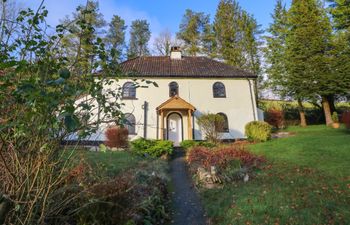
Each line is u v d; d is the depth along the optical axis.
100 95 2.35
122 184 4.12
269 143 13.55
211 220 5.37
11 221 2.27
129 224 3.79
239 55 29.02
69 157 2.62
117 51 2.51
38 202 2.45
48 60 2.00
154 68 19.86
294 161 9.07
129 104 17.89
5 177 2.28
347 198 5.38
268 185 6.80
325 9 22.06
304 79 20.77
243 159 9.28
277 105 28.91
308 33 20.97
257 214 5.04
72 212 3.16
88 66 2.39
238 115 18.72
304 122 24.03
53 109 1.66
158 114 18.06
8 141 2.08
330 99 23.44
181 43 35.00
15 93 1.50
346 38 20.05
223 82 19.34
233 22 30.27
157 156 12.77
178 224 5.34
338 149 9.94
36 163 2.26
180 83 18.92
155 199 5.83
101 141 15.05
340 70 19.61
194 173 9.27
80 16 2.45
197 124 18.19
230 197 6.31
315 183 6.45
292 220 4.64
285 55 22.78
